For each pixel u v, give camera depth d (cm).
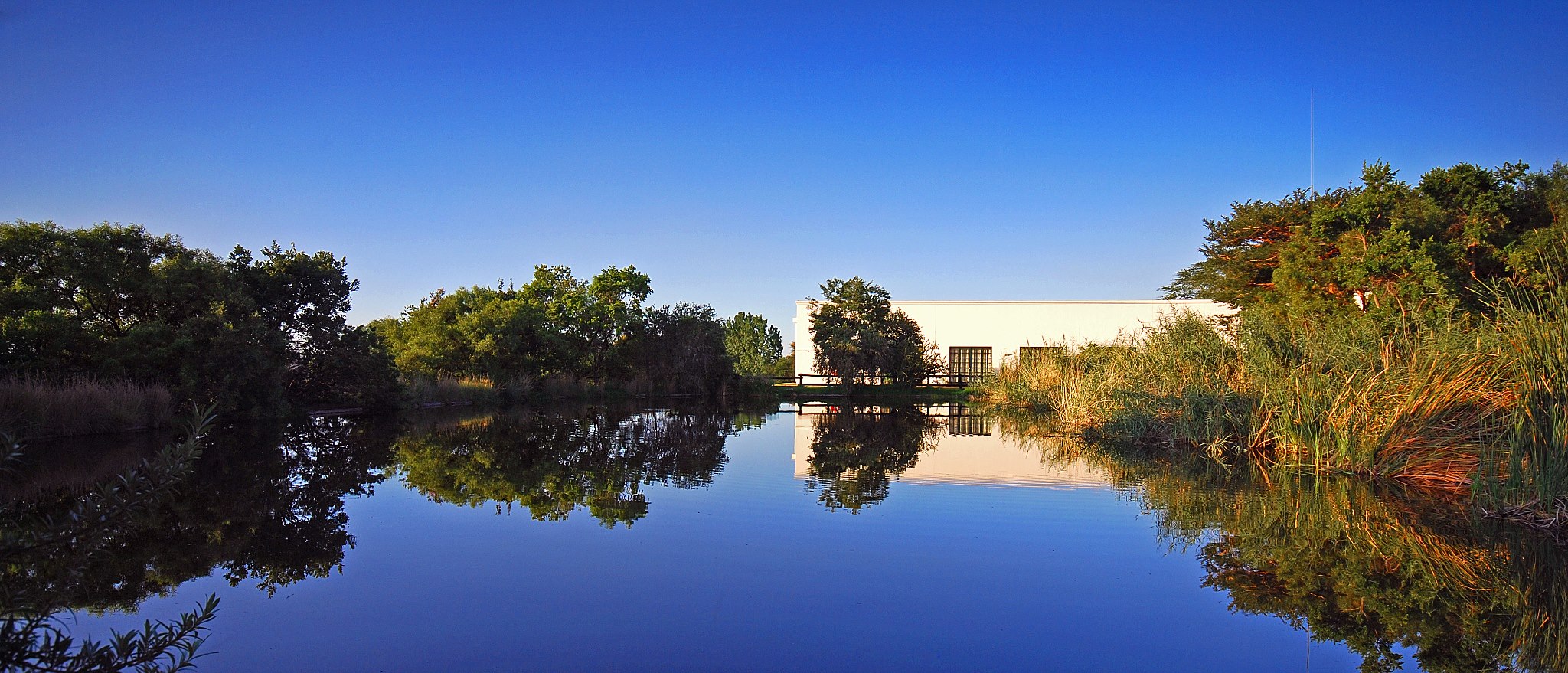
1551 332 680
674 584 511
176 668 305
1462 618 457
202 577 523
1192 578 529
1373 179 1734
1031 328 4003
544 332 2794
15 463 953
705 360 3019
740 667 383
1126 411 1368
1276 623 449
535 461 1095
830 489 861
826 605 473
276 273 1788
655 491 849
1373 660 400
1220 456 1102
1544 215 1705
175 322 1571
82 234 1438
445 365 2502
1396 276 1516
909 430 1642
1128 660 398
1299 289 1823
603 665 385
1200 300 3853
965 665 389
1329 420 961
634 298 3659
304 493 827
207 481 902
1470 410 892
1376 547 605
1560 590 502
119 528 306
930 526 676
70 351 1400
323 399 1942
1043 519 705
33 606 306
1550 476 654
